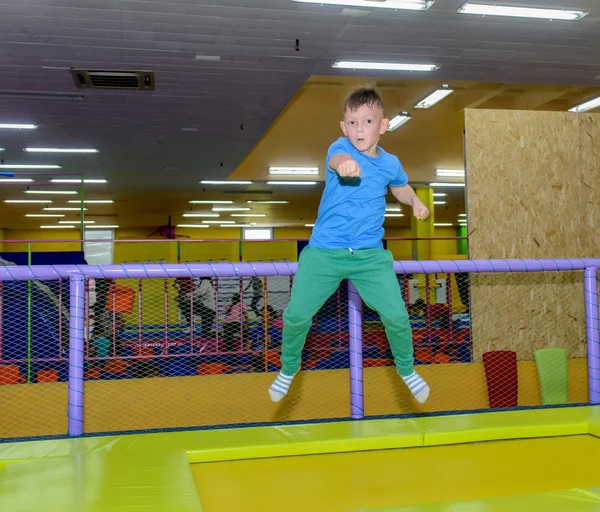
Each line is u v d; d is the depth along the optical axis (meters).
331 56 6.96
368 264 2.15
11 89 7.80
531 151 5.42
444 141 12.32
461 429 2.50
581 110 10.38
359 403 2.76
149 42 6.39
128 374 4.75
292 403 4.61
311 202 18.83
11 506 1.55
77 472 1.87
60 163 12.43
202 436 2.41
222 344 4.93
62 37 6.18
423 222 16.97
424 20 6.06
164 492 1.66
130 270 2.57
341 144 2.19
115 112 8.90
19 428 4.37
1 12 5.57
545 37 6.57
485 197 5.31
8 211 19.92
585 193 5.49
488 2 5.67
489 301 5.22
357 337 2.76
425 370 4.88
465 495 1.93
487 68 7.58
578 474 2.11
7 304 4.66
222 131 10.09
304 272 2.18
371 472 2.14
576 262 2.99
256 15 5.82
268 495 1.93
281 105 8.72
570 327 5.36
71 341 2.53
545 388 4.50
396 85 9.59
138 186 15.32
